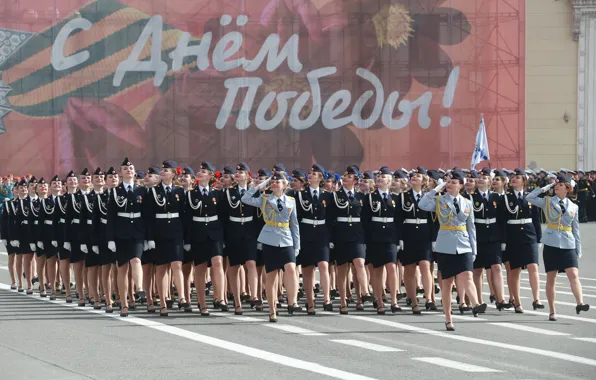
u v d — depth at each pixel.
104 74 74.94
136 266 23.47
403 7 75.25
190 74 75.12
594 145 77.19
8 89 74.56
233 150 75.00
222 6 75.50
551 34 77.38
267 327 21.64
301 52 75.56
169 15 75.25
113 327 21.59
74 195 26.22
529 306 25.86
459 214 20.92
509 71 74.69
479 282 24.78
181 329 21.27
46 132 74.69
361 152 75.19
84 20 75.06
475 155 49.56
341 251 24.55
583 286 31.45
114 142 74.75
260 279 26.77
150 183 24.27
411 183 24.78
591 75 77.12
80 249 26.22
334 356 17.45
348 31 75.56
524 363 16.72
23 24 74.88
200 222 24.12
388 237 24.59
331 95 75.44
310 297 24.33
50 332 20.72
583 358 17.28
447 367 16.30
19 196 29.83
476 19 74.94
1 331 20.88
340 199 24.52
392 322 22.56
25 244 29.77
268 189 24.52
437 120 75.00
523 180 24.52
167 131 74.88
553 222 22.72
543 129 77.44
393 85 75.06
